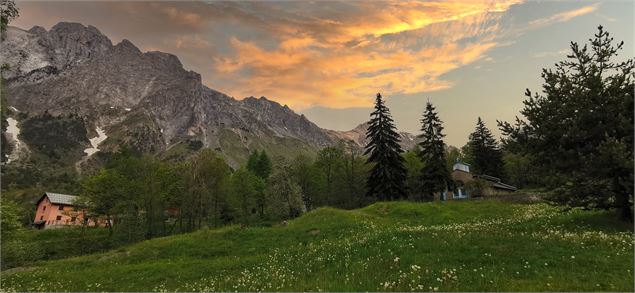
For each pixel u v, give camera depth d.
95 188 73.19
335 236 35.19
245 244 34.91
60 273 28.56
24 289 23.70
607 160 21.48
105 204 74.00
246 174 91.06
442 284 13.23
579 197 23.97
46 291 22.81
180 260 30.50
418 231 23.77
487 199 53.25
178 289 19.58
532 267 14.68
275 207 85.50
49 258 59.94
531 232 23.16
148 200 73.19
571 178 24.08
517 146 26.47
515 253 16.59
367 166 97.19
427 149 73.12
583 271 13.91
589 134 23.53
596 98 23.62
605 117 23.42
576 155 23.81
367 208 51.16
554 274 13.69
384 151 68.38
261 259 26.50
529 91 26.50
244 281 18.44
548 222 26.08
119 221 74.31
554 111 25.14
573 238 19.06
